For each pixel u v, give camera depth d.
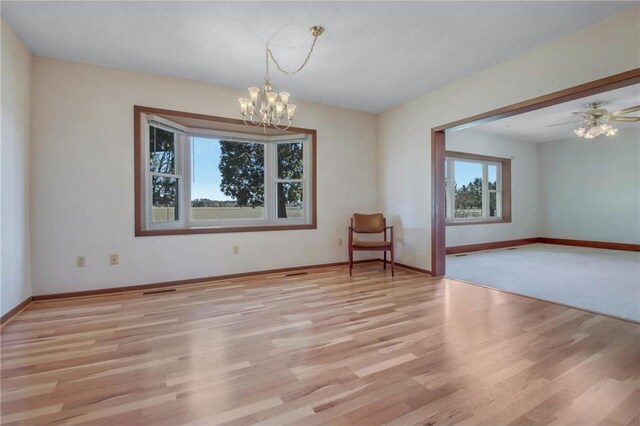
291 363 1.80
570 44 2.60
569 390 1.52
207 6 2.24
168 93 3.46
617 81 2.34
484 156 6.37
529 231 7.21
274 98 2.71
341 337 2.15
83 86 3.10
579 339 2.10
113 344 2.04
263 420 1.33
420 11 2.30
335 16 2.37
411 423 1.30
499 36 2.65
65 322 2.42
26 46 2.77
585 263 4.81
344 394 1.50
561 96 2.67
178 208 3.89
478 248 6.25
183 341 2.09
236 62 3.13
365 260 4.83
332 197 4.55
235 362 1.81
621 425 1.28
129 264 3.30
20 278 2.68
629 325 2.33
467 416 1.34
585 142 6.63
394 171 4.61
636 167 5.98
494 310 2.69
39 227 2.93
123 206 3.27
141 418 1.34
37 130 2.91
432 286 3.50
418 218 4.21
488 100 3.27
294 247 4.27
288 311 2.68
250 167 4.40
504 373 1.68
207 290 3.33
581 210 6.71
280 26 2.49
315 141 4.40
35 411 1.38
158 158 3.65
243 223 4.32
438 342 2.07
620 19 2.32
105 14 2.32
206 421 1.32
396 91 3.97
